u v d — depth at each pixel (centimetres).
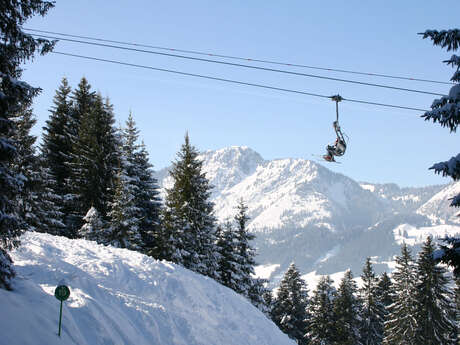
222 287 2467
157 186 4297
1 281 1229
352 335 5194
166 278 2153
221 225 4434
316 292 5431
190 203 3731
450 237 1078
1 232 1173
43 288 1398
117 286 1877
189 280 2250
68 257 2003
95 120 3884
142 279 2050
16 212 1237
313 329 5291
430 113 1044
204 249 3838
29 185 1248
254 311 2425
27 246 1911
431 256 1075
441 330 4228
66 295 1159
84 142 3841
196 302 2064
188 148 3878
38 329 1084
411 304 4375
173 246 3475
